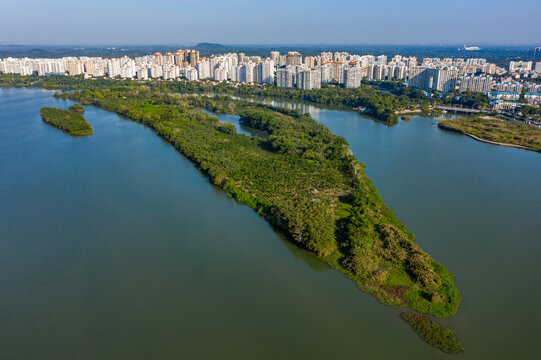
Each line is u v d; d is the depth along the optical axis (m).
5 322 119.31
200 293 130.12
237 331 114.06
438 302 121.06
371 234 154.00
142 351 107.94
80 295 130.62
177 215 182.62
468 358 102.75
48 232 169.62
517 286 130.88
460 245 154.88
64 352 108.12
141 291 131.75
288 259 147.50
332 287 130.25
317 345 108.19
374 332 111.69
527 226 171.25
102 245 159.25
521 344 106.94
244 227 171.12
